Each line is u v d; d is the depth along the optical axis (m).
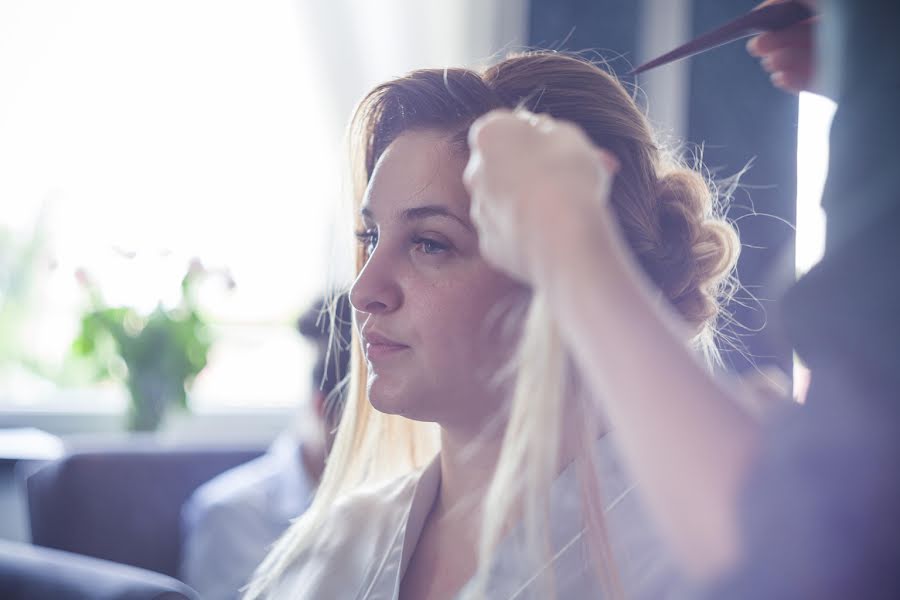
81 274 2.39
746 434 0.31
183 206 2.92
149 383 2.39
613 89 0.73
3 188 2.81
